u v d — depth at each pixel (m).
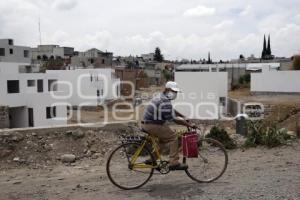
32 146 9.43
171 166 6.31
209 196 5.64
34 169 8.43
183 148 6.38
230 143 9.82
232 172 7.21
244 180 6.54
